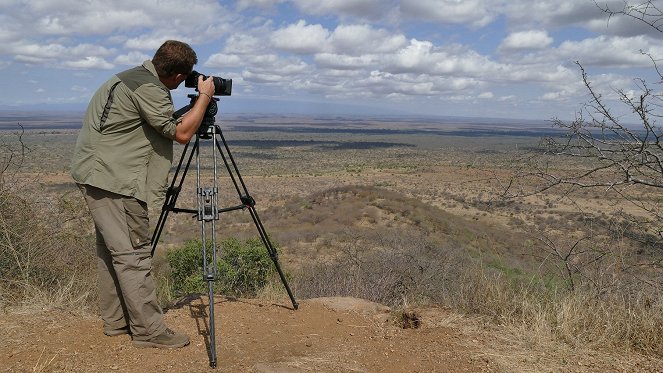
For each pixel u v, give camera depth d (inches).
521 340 126.9
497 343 126.0
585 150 142.3
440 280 212.8
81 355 111.1
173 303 162.7
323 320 146.4
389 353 122.2
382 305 165.0
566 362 115.5
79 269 176.9
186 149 125.5
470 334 132.3
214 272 117.5
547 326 131.1
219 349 118.5
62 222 184.5
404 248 348.5
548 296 147.6
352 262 291.3
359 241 492.1
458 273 213.2
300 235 909.8
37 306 142.6
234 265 348.2
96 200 113.7
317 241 799.7
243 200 138.6
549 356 118.6
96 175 110.9
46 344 115.5
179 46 116.0
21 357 108.3
